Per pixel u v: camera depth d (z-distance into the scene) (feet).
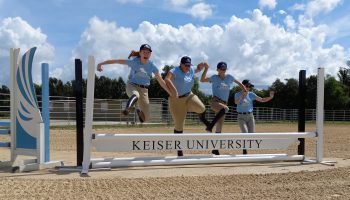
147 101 23.81
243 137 25.66
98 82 186.29
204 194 16.76
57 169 23.81
